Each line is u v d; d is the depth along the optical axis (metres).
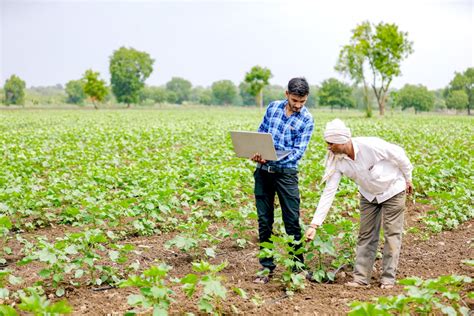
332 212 8.51
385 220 5.61
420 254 6.82
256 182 5.88
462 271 6.11
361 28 55.38
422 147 18.50
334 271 6.10
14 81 111.19
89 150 16.52
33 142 18.61
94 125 30.88
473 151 15.10
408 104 107.56
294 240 5.80
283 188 5.71
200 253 6.86
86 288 5.57
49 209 8.81
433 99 107.38
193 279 4.36
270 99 145.75
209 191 9.25
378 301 4.20
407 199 9.84
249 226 7.41
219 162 14.16
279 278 5.84
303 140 5.68
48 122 34.88
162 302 4.25
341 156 5.45
